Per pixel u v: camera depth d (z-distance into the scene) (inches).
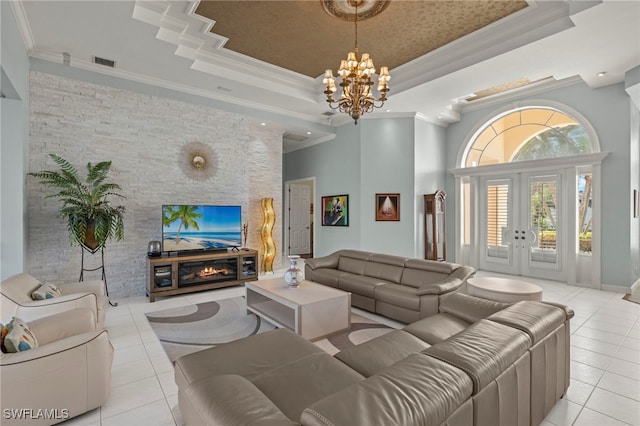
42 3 115.9
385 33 155.9
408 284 152.1
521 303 80.7
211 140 209.0
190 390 54.6
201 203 204.5
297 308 116.6
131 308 159.0
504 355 55.0
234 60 181.3
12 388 65.5
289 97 215.6
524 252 239.3
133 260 180.7
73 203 147.3
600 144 199.3
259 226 246.4
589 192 209.9
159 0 127.6
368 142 257.3
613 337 125.2
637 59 158.6
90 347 76.0
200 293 186.7
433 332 86.0
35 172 151.9
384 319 146.2
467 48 164.1
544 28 138.5
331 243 283.1
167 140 191.8
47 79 155.2
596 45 145.0
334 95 220.7
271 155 253.9
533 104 229.3
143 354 110.3
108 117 172.1
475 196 265.6
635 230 203.5
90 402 75.8
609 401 83.8
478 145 267.9
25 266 142.9
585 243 211.2
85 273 167.0
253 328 134.0
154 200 187.3
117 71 172.9
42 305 95.8
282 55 177.9
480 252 265.7
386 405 38.6
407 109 241.0
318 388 59.5
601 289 198.7
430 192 267.0
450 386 44.1
